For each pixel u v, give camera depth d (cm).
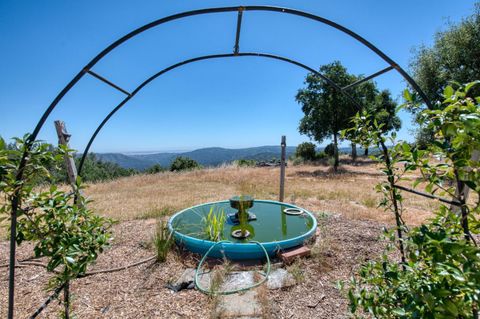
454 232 90
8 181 105
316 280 216
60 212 118
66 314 142
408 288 80
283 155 442
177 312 177
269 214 388
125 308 182
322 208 443
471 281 63
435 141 88
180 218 362
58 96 142
